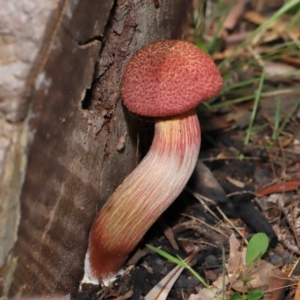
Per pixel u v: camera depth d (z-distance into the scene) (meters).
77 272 0.68
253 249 0.67
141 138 0.72
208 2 0.99
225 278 0.70
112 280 0.70
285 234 0.73
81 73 0.61
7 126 0.57
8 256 0.59
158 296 0.69
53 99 0.59
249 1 1.05
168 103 0.63
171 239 0.73
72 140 0.62
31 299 0.62
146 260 0.72
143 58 0.64
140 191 0.66
